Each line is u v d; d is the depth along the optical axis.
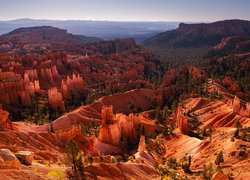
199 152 91.56
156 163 79.12
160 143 108.88
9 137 69.31
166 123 134.50
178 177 71.06
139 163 76.06
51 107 144.25
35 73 195.25
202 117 130.88
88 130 111.69
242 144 82.81
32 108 141.38
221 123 118.75
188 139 104.75
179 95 177.38
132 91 170.12
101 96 171.50
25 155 40.41
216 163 77.31
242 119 115.38
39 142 75.62
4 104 138.12
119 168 59.69
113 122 110.06
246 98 169.38
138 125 122.06
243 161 74.62
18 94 145.62
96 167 49.69
